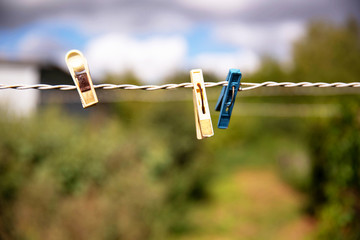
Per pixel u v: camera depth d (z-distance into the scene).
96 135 6.86
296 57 26.58
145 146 7.97
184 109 11.05
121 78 20.38
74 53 1.39
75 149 6.12
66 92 13.80
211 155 12.26
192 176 10.18
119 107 16.50
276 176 13.70
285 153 14.70
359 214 4.11
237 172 14.79
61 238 4.47
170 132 10.40
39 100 12.85
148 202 5.62
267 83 1.70
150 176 7.23
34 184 5.04
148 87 1.59
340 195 4.49
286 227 8.31
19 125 6.34
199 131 1.61
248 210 9.83
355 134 4.13
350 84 1.80
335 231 4.66
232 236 7.97
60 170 5.74
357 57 24.00
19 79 12.71
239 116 21.58
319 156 7.49
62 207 4.82
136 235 5.15
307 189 9.71
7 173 5.30
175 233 8.03
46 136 6.41
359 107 4.19
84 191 5.46
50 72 13.83
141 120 10.96
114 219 4.93
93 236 4.61
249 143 21.16
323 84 1.80
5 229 4.70
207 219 9.07
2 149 5.56
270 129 22.16
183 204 8.74
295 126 20.70
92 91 1.42
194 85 1.54
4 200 4.92
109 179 5.71
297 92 18.92
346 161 4.32
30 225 4.75
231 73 1.52
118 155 6.36
